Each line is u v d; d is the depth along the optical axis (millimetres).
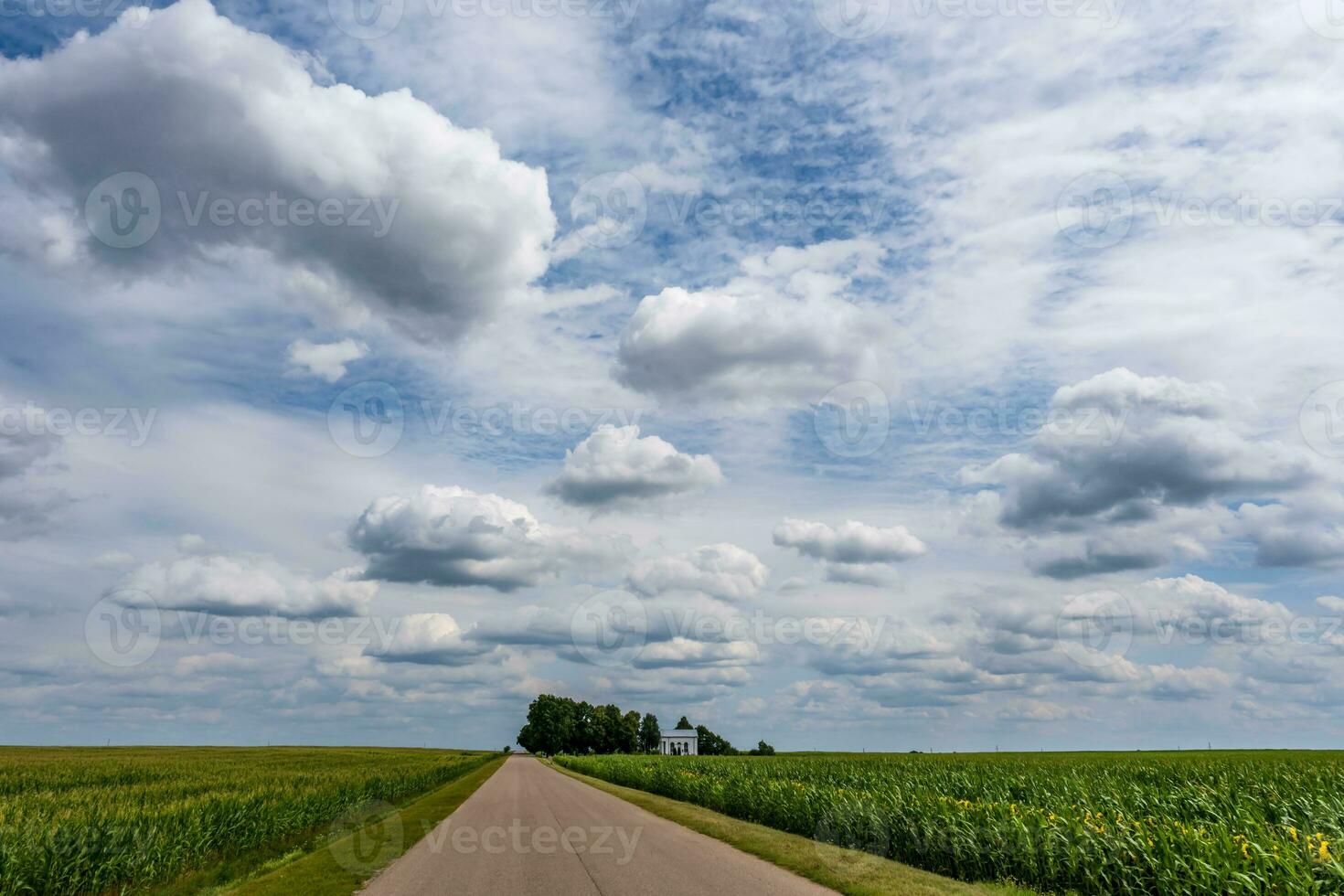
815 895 11414
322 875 13812
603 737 159125
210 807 20094
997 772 31438
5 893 13227
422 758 94562
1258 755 70500
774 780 27484
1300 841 11000
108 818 16938
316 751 137375
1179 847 11734
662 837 19297
